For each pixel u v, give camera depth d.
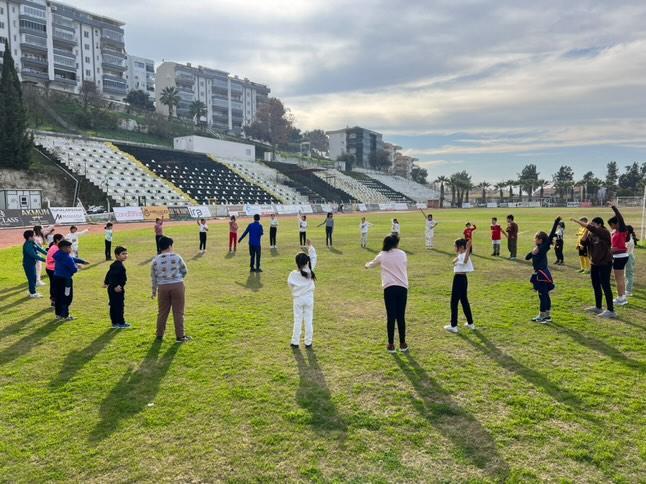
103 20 108.19
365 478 4.15
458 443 4.71
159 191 58.06
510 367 6.77
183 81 124.38
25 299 11.63
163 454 4.55
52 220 38.91
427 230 22.30
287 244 24.47
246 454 4.55
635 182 149.38
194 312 10.16
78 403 5.66
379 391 5.98
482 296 11.73
